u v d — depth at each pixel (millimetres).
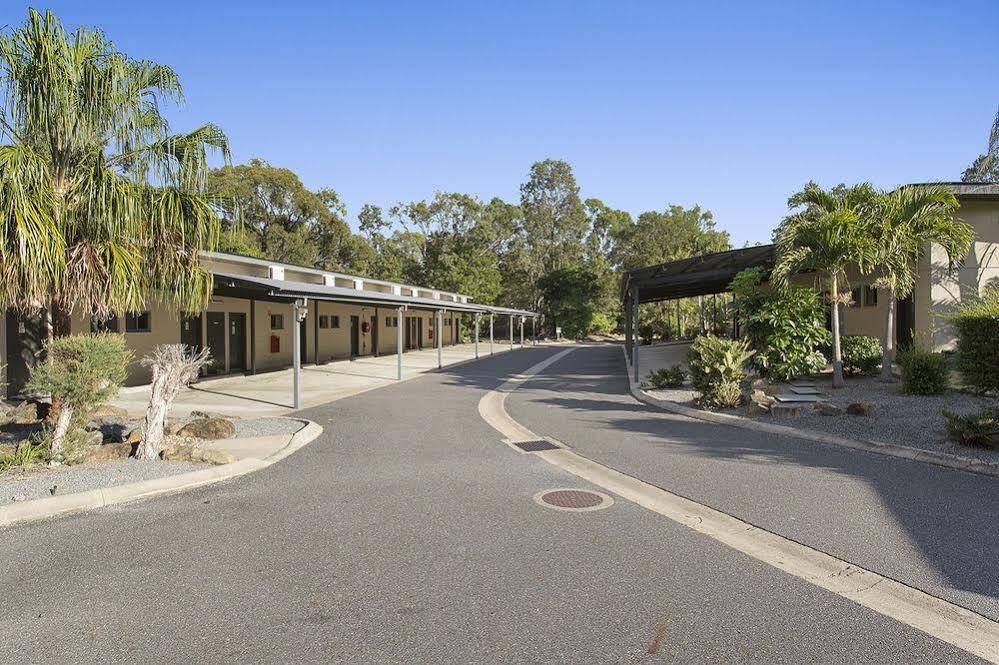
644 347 38719
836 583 3846
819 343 12547
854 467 6684
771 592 3721
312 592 3754
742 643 3139
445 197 61094
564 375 19328
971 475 6281
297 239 41312
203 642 3180
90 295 8180
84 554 4387
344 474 6703
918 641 3160
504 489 6051
